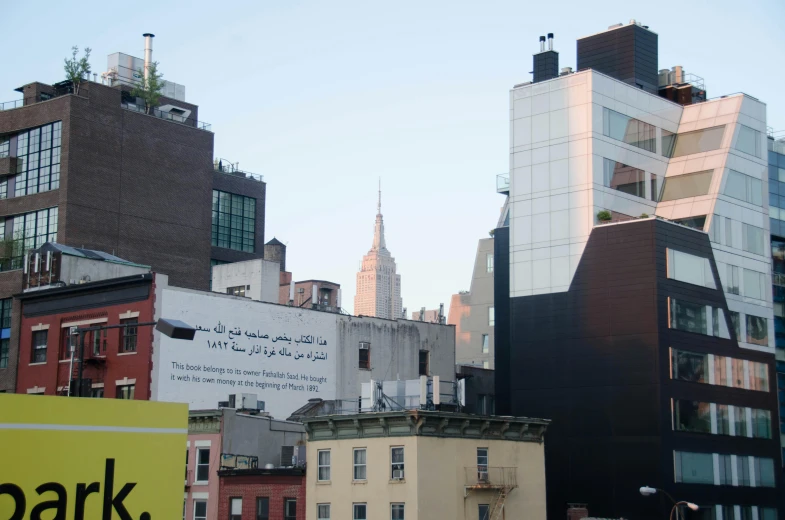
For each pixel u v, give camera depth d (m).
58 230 96.38
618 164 88.19
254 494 65.69
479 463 63.84
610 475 80.38
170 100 121.38
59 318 83.44
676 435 79.75
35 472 28.52
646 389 80.00
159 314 77.62
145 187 103.69
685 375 81.62
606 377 82.12
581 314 84.44
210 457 67.94
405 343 93.50
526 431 66.69
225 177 122.38
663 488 77.75
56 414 29.11
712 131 91.31
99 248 98.69
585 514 75.94
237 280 102.56
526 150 90.31
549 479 83.38
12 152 102.69
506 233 107.69
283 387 83.94
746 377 87.00
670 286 82.12
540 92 90.44
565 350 84.69
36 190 99.69
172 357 77.81
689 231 84.81
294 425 71.88
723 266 87.19
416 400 66.94
